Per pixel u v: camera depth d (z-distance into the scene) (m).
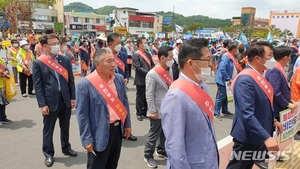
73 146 4.16
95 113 2.48
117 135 2.66
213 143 1.81
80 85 2.47
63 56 3.62
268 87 2.51
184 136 1.73
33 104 6.55
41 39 3.41
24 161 3.63
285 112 2.93
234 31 54.12
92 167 2.57
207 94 1.83
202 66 1.78
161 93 3.47
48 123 3.48
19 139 4.38
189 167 1.65
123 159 3.78
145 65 5.50
